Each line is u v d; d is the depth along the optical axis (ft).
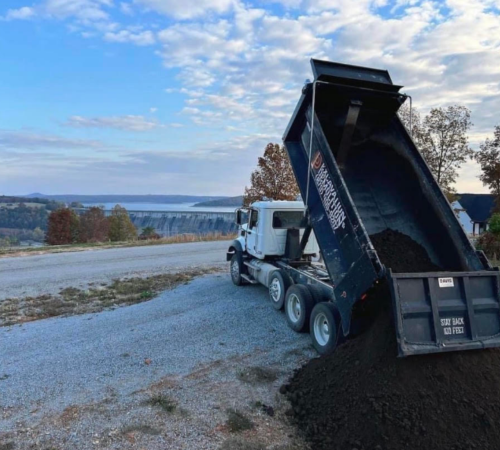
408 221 20.44
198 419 13.93
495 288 14.73
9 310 28.94
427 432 12.01
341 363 15.70
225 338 22.27
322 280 23.48
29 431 13.14
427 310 13.73
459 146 80.23
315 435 13.14
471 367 13.67
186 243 79.87
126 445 12.39
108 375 17.51
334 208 18.39
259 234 30.96
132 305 29.81
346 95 20.62
